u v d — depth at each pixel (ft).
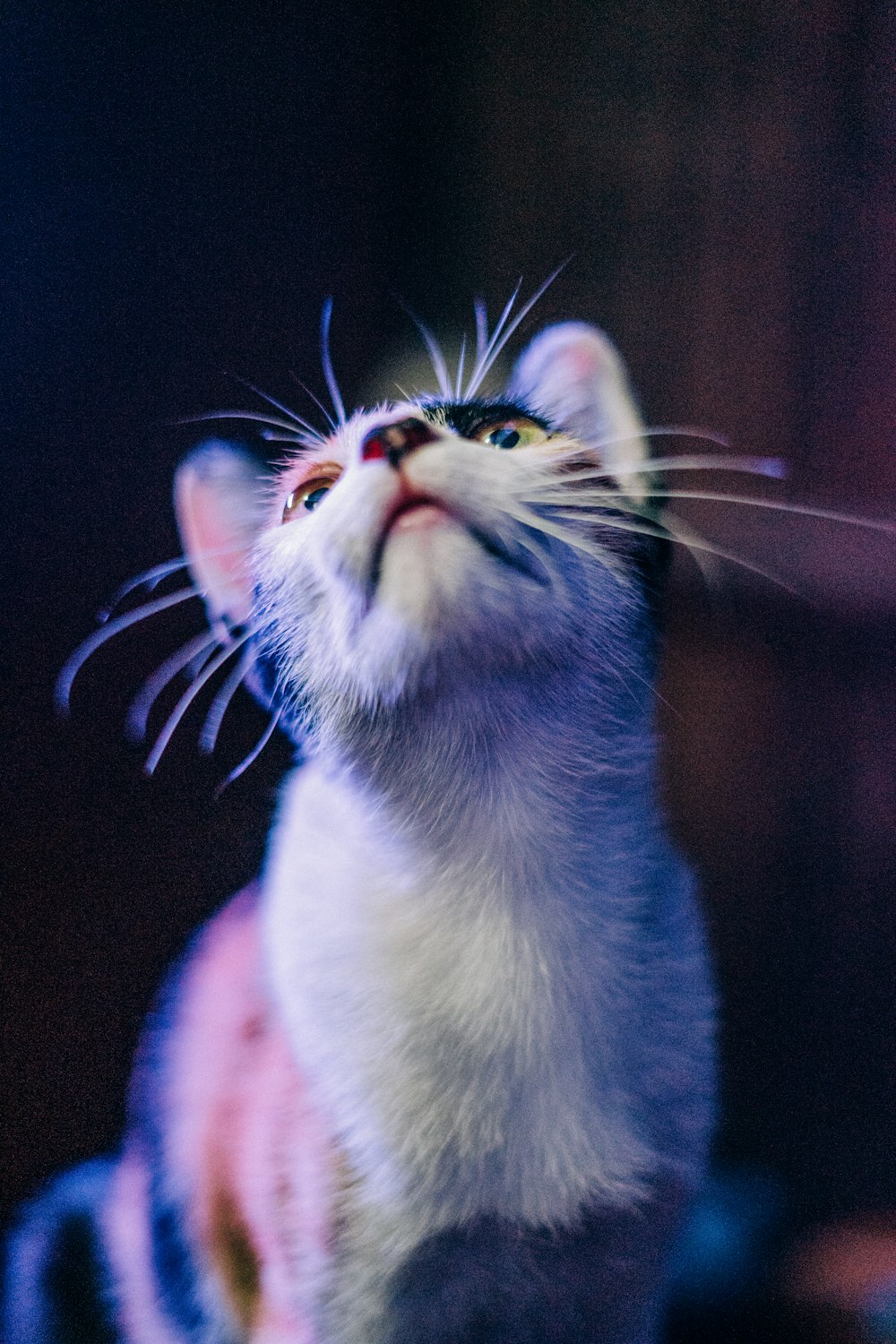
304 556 1.45
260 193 1.94
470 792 1.47
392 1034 1.46
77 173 1.92
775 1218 1.70
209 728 1.82
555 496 1.41
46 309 1.91
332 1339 1.44
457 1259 1.45
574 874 1.49
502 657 1.40
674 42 1.94
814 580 1.88
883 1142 1.74
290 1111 1.48
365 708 1.44
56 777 1.86
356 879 1.51
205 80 1.94
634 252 1.94
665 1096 1.48
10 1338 1.63
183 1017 1.63
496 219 1.94
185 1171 1.55
